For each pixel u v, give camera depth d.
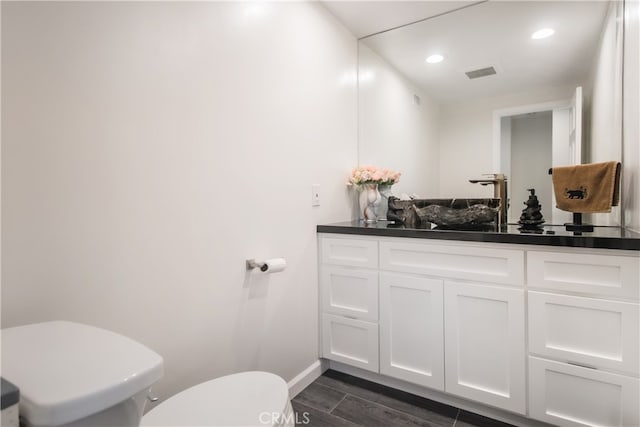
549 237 1.34
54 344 0.69
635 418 1.22
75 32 0.94
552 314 1.36
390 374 1.78
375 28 2.29
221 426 0.85
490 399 1.50
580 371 1.31
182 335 1.24
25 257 0.85
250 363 1.54
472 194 2.13
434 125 2.24
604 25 1.77
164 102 1.17
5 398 0.47
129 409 0.62
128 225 1.07
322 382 1.92
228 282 1.42
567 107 1.87
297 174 1.82
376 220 2.26
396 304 1.75
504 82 2.03
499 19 2.01
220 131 1.38
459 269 1.56
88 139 0.97
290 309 1.78
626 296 1.22
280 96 1.69
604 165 1.56
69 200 0.93
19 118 0.84
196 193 1.28
